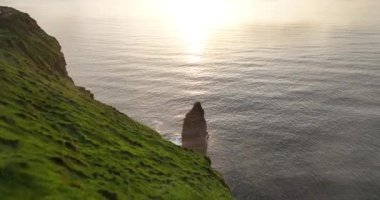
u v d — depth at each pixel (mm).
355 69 182500
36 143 37375
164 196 40562
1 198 25891
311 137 107438
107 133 54125
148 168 47875
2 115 40031
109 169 41062
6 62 63219
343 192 79188
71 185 31594
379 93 143875
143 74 192125
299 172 88312
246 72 190625
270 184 84250
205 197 46500
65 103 58188
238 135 112062
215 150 102750
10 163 29938
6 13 90562
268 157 97125
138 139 59500
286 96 146500
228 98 147750
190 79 180625
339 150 98250
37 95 55344
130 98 152500
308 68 191375
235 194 81125
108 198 33375
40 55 84500
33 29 93500
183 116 131000
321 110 128625
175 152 61625
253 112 131000
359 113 123938
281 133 111500
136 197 37188
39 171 31000
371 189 79625
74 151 41688
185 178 50156
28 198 27141
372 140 103188
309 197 78750
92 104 66562
